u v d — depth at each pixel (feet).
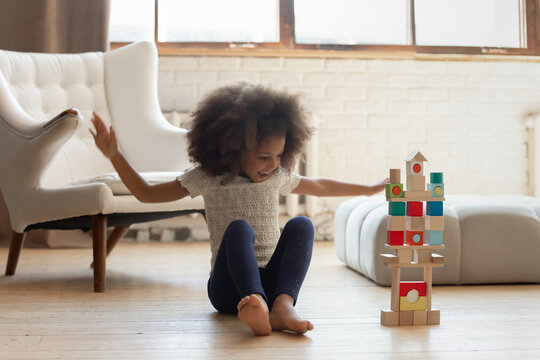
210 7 11.46
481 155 11.70
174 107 11.17
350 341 4.07
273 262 4.64
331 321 4.70
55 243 10.37
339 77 11.43
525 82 11.79
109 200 6.16
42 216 6.61
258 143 4.53
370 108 11.48
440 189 4.55
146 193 4.81
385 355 3.72
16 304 5.51
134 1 11.41
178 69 11.19
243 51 11.19
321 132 11.39
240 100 4.56
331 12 11.62
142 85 8.50
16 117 6.86
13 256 7.25
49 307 5.37
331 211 11.45
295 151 4.85
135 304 5.49
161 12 11.43
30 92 8.10
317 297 5.75
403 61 11.55
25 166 6.63
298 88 11.34
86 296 5.91
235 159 4.61
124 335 4.30
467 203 6.72
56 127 6.36
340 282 6.64
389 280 6.31
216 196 4.78
